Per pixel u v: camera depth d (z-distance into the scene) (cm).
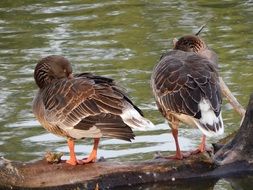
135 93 1853
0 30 2486
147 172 1385
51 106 1347
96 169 1371
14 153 1538
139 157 1504
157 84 1367
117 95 1309
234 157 1426
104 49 2233
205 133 1274
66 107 1328
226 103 1798
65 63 1416
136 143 1590
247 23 2470
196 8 2688
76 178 1363
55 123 1341
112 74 1995
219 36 2334
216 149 1468
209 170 1407
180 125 1691
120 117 1292
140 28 2445
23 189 1364
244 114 1488
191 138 1606
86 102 1315
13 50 2266
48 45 2297
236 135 1443
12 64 2131
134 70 2025
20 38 2388
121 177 1374
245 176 1418
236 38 2309
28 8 2756
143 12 2650
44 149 1562
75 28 2477
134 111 1298
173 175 1392
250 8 2664
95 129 1295
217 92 1327
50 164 1376
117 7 2734
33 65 2116
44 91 1381
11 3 2839
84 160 1381
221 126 1288
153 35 2355
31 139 1620
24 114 1761
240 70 2002
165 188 1388
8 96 1880
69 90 1336
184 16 2577
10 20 2603
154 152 1534
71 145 1366
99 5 2773
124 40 2320
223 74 1975
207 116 1291
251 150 1426
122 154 1526
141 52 2188
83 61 2117
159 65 1401
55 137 1631
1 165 1377
